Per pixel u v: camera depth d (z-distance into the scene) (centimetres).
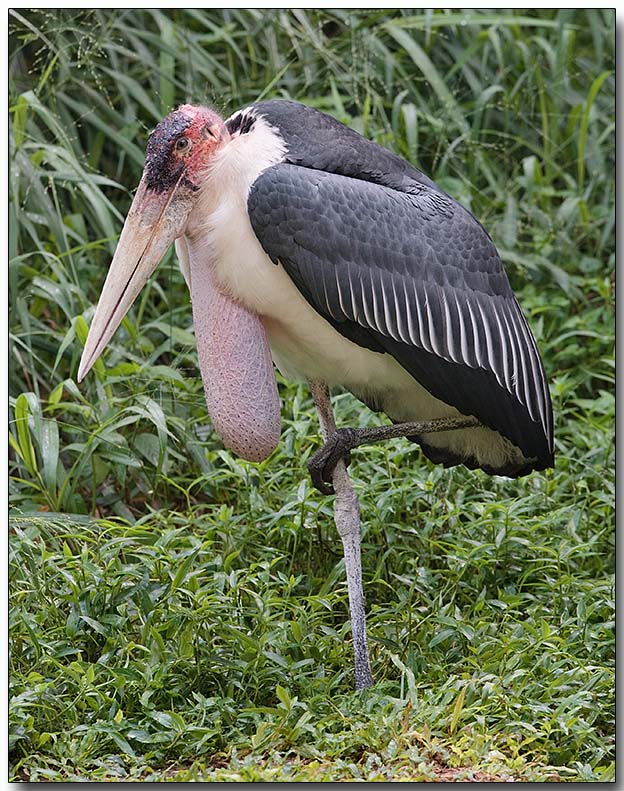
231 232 827
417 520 991
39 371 1156
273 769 696
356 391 909
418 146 1370
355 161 853
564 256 1334
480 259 869
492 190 1395
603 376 1188
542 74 1486
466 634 834
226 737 749
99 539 903
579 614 859
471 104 1429
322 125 855
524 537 957
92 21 1305
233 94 1309
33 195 1184
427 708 752
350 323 836
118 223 1302
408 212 845
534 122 1463
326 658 834
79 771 718
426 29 1389
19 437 1007
